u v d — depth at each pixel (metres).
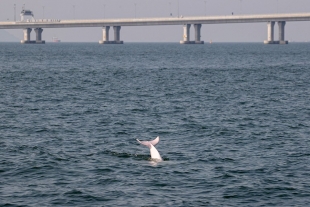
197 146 36.91
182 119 48.00
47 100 60.94
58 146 36.56
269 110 53.75
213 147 36.53
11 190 27.06
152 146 33.03
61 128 43.31
